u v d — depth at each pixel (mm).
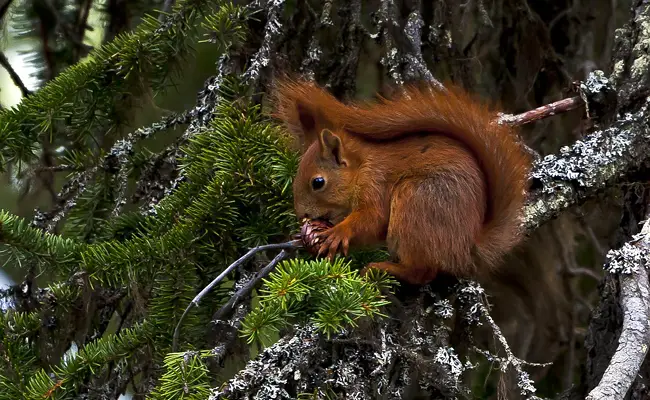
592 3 4793
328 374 4469
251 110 4652
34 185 4766
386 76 4715
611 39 4785
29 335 4578
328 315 4465
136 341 4551
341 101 4699
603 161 4602
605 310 4602
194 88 4824
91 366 4539
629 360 4434
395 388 4484
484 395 4719
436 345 4500
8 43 4809
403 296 4539
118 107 4672
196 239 4578
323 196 4582
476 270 4555
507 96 4781
